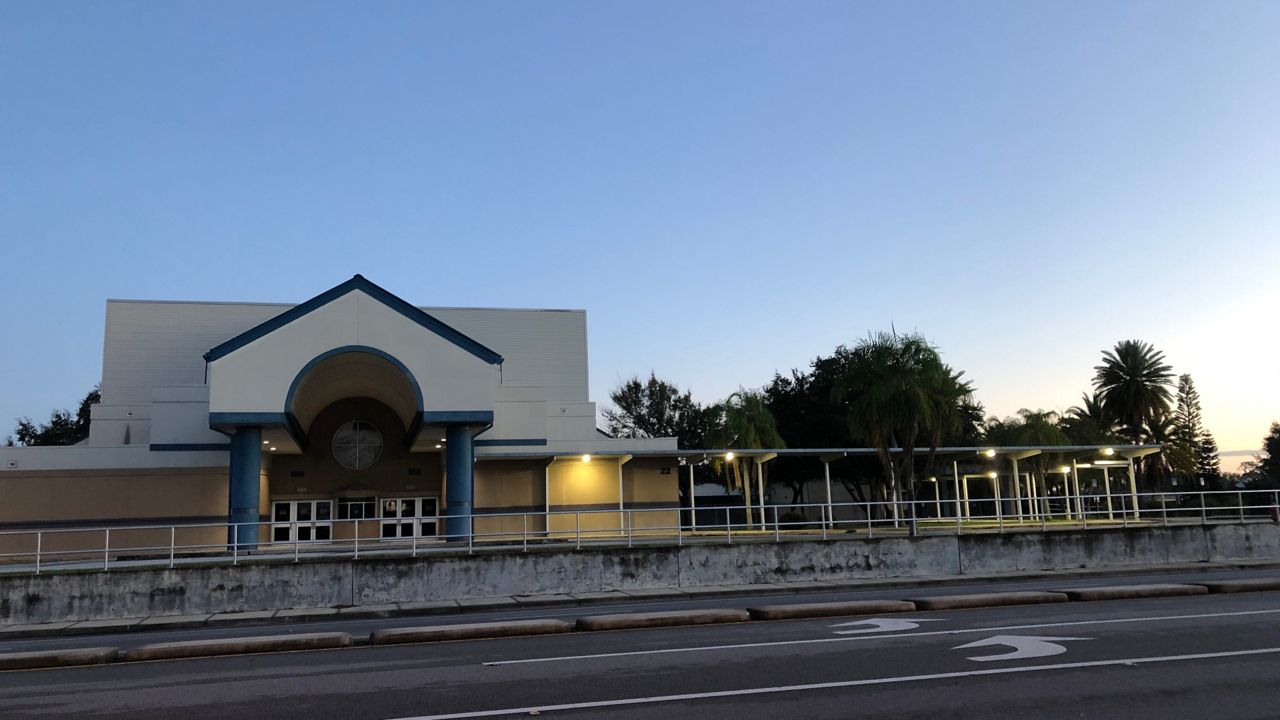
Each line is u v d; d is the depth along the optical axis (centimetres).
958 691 941
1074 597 1717
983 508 6562
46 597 2059
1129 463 4331
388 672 1134
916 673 1032
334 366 3347
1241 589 1802
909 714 855
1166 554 2750
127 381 4238
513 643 1362
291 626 1883
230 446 3328
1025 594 1694
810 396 7019
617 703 921
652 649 1247
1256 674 999
